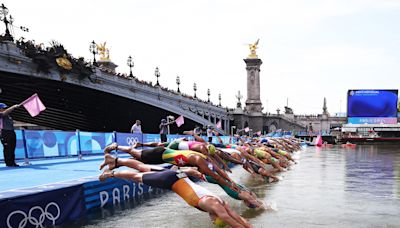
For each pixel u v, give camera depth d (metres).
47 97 37.53
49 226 6.12
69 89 33.34
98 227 6.18
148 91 42.69
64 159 13.95
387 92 59.22
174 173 5.91
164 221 6.54
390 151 32.50
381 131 60.06
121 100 39.94
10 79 28.20
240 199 7.43
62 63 28.30
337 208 7.50
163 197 8.79
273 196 8.94
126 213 7.15
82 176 8.52
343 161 20.19
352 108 60.84
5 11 25.73
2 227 5.30
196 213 7.13
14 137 10.96
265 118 82.38
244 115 76.44
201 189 5.63
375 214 6.98
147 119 52.84
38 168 10.65
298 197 8.79
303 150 34.84
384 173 13.98
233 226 5.21
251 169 11.64
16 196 5.56
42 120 54.81
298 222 6.41
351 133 59.84
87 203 7.18
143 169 6.48
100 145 16.27
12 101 39.72
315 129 92.50
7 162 10.93
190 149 7.89
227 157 9.48
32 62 26.41
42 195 6.04
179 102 51.47
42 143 13.17
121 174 6.54
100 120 53.50
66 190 6.62
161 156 7.51
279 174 13.78
